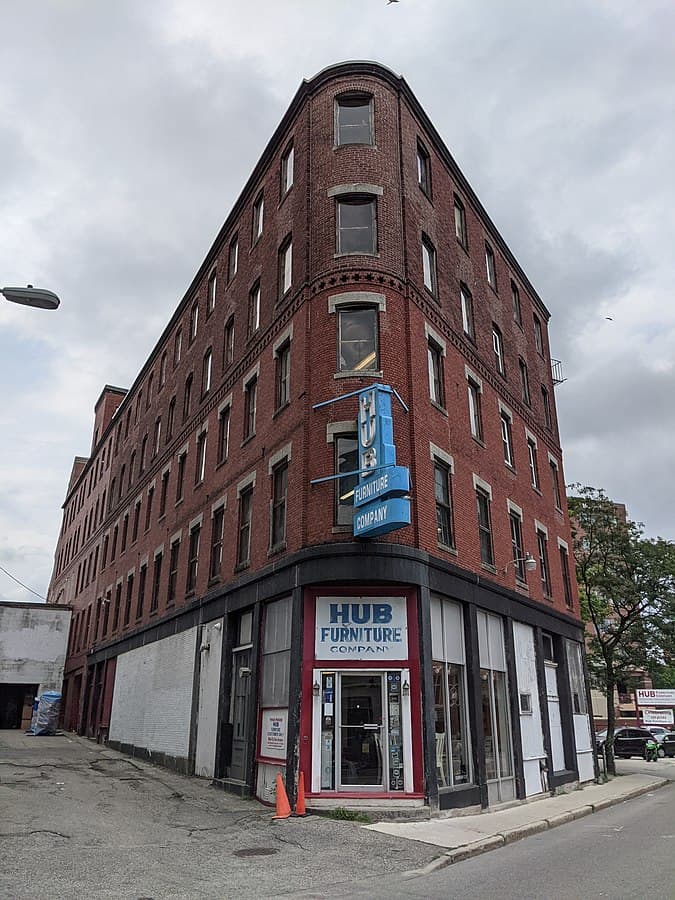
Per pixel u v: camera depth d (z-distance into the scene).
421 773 13.29
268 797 14.52
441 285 19.47
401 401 15.56
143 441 33.09
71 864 8.76
